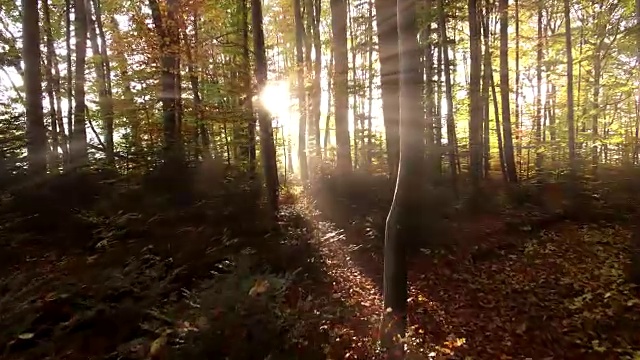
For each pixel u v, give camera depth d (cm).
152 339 439
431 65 1365
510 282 791
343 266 778
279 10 1978
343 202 1072
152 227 712
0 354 436
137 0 1192
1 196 768
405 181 525
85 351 449
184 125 1197
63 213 758
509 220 1034
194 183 850
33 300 507
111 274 563
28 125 920
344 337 458
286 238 761
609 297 712
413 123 521
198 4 1120
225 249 666
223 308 439
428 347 568
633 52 1346
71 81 1405
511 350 590
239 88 1191
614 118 1955
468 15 1406
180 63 1163
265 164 1045
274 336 411
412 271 829
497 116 1569
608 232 1019
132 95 1157
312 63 1459
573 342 604
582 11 1633
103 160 980
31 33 951
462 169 1762
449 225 933
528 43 1900
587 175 1376
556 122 2056
